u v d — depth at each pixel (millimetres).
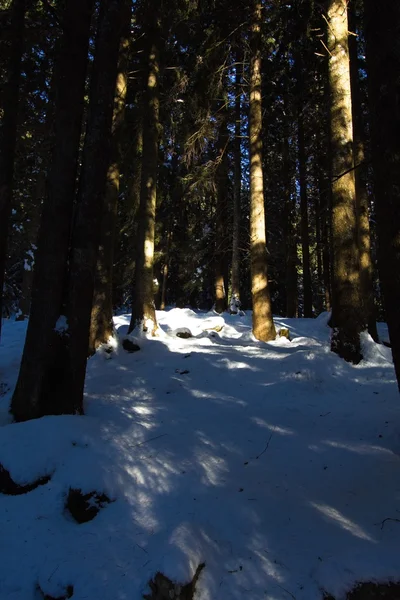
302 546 3281
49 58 10922
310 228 25875
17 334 12602
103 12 6051
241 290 29031
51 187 5652
